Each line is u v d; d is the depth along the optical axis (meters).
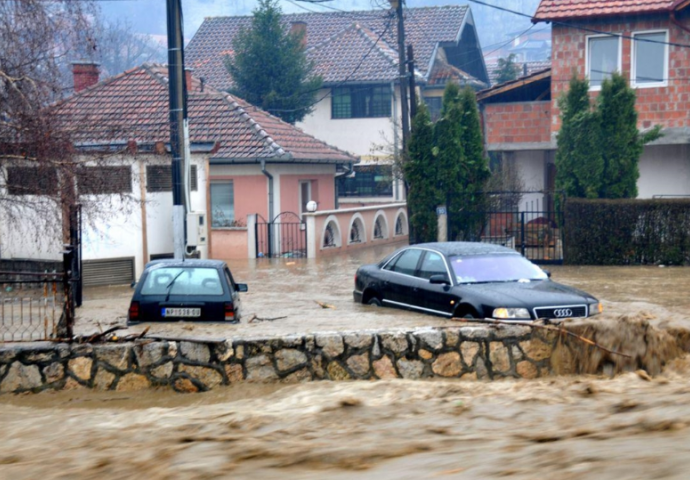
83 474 10.09
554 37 55.22
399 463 9.38
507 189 57.25
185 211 38.78
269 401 16.62
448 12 97.50
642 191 55.62
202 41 97.19
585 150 46.59
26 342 20.30
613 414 12.55
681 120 52.44
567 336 20.53
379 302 29.45
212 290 23.92
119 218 41.88
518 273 26.50
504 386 17.19
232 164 60.22
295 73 77.75
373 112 84.44
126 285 41.78
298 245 60.94
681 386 15.80
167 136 41.69
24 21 29.92
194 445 11.16
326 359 20.08
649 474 7.86
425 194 49.53
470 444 10.37
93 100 58.78
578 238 45.91
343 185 85.06
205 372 19.81
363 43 88.38
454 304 25.19
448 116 49.16
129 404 18.52
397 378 20.12
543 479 8.06
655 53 53.16
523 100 59.50
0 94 29.77
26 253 38.69
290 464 9.71
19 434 13.73
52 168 31.09
